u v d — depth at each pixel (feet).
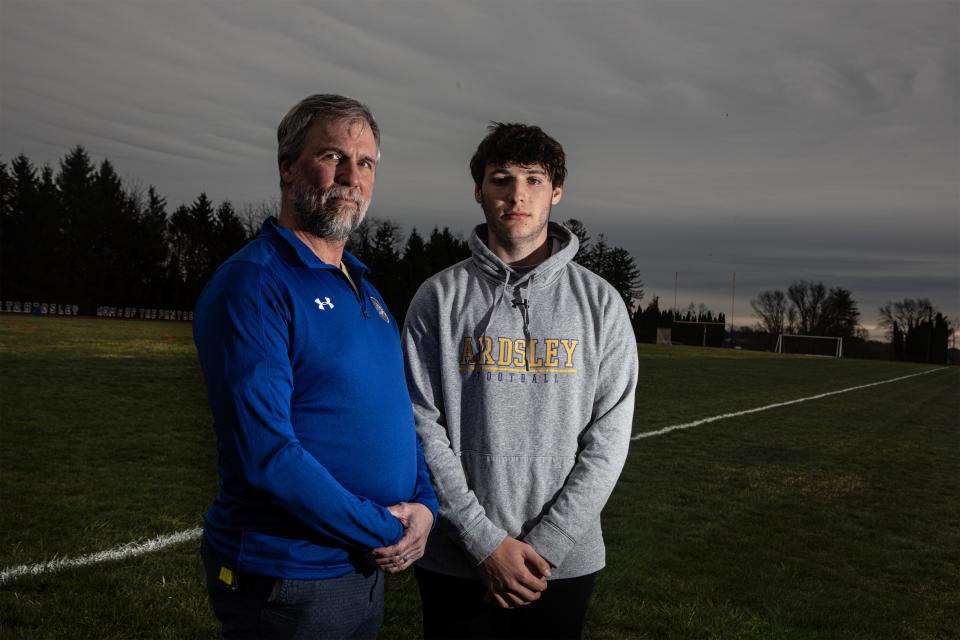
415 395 7.83
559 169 7.98
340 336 5.96
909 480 26.91
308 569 5.65
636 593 14.40
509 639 7.45
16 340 71.72
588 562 7.43
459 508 7.12
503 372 7.57
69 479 20.33
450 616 7.43
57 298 193.26
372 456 6.06
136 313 204.64
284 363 5.58
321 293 5.99
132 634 11.44
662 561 16.38
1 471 20.88
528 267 8.09
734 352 177.78
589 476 7.34
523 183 7.75
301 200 6.21
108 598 12.61
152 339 85.10
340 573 5.82
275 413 5.44
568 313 7.79
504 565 6.91
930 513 22.02
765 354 177.17
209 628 11.76
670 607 13.74
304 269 6.01
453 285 8.04
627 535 18.28
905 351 298.15
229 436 5.41
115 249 206.18
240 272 5.69
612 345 7.89
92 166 211.61
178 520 16.97
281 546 5.61
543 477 7.47
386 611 13.04
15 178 192.34
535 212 7.82
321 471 5.45
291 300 5.73
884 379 94.38
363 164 6.48
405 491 6.47
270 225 6.27
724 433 36.42
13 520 16.47
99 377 44.50
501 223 7.82
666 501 21.97
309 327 5.79
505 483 7.43
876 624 13.50
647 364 93.76
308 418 5.80
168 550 14.99
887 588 15.46
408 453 6.55
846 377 92.58
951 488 25.85
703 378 73.92
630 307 286.46
